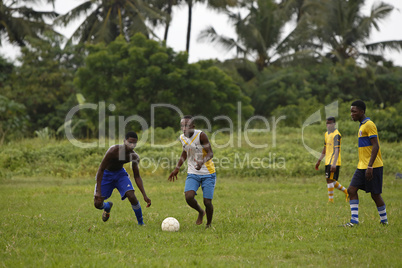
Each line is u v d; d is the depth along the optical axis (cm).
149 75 8112
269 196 3341
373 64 11531
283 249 1612
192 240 1773
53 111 10294
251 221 2227
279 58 11300
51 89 10012
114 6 11194
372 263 1377
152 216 2453
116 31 11531
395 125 7125
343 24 11425
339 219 2270
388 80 11075
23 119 8400
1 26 11444
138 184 2120
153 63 8300
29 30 11162
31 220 2270
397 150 5962
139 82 7925
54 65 10306
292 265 1377
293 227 2056
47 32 10662
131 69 8150
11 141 6838
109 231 1972
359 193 3444
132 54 8088
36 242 1727
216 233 1933
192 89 8500
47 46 10262
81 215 2506
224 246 1667
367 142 2078
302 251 1573
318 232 1897
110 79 8475
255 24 11294
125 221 2280
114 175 2127
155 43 8544
